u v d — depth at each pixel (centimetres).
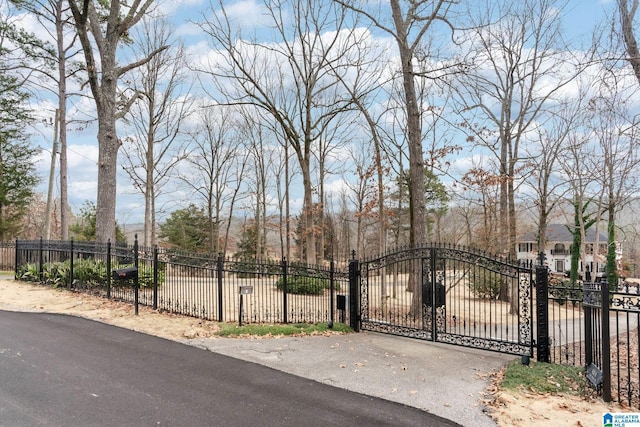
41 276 1422
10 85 2528
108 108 1628
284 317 1015
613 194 1791
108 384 556
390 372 654
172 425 440
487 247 1641
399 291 1917
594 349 635
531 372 650
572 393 573
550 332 1172
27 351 689
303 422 461
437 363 712
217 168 3844
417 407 516
